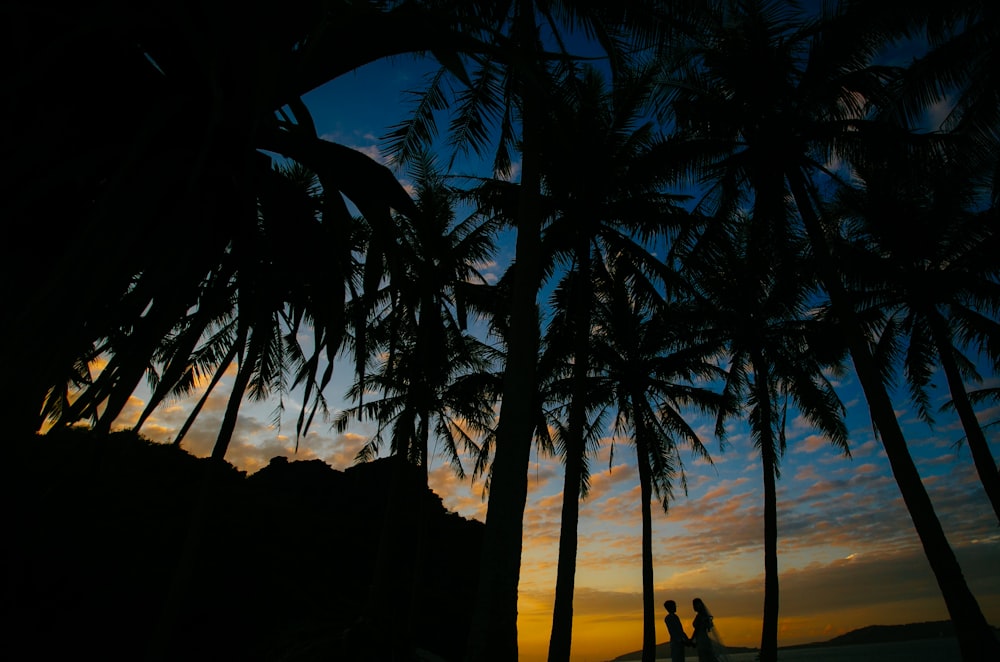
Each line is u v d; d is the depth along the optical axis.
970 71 13.31
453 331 18.81
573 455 13.12
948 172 15.36
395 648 9.02
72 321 2.63
